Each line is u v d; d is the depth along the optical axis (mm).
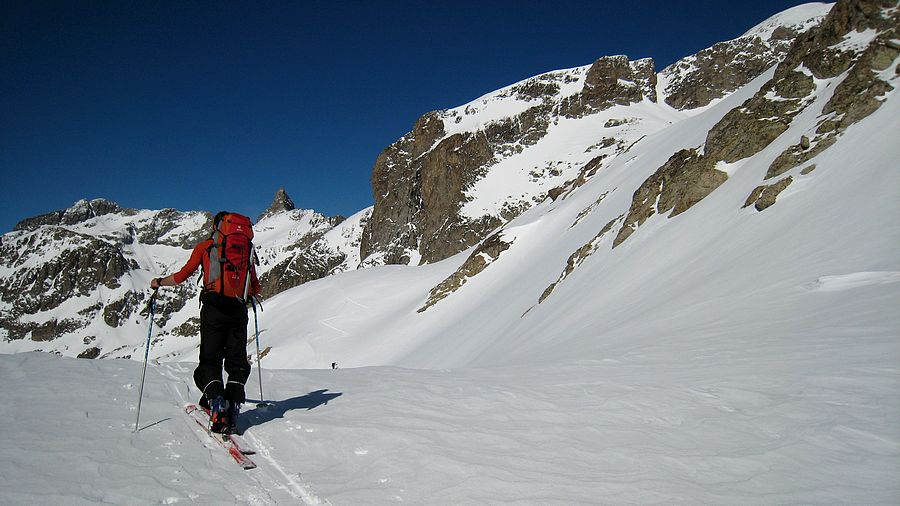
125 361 8203
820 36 28484
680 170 29781
